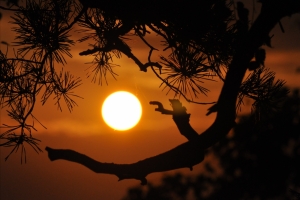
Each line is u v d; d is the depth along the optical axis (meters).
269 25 11.04
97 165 10.65
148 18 12.62
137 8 12.48
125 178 10.77
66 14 13.11
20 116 12.67
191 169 10.94
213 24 12.70
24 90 12.99
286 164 35.31
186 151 10.91
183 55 13.23
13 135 12.34
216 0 12.56
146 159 10.92
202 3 12.52
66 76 13.32
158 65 13.23
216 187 42.28
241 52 11.09
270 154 35.28
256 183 37.00
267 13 11.02
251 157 36.56
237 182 38.59
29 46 13.20
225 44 12.84
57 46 13.12
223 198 40.19
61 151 10.51
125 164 10.80
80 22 13.45
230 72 11.09
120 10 12.50
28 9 12.97
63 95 13.35
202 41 12.97
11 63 13.05
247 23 12.12
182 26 12.73
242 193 38.22
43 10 13.06
